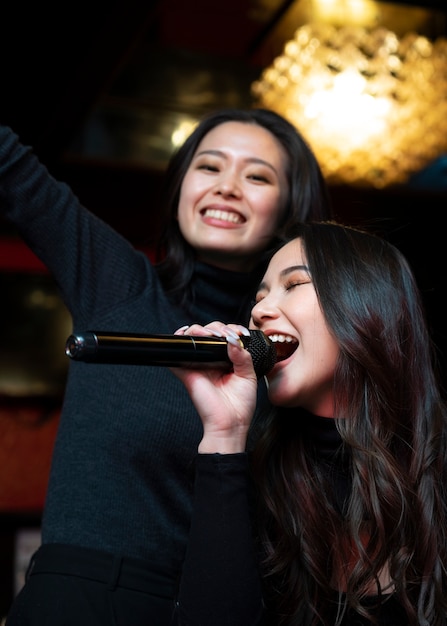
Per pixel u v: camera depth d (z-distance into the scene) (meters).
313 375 1.53
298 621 1.52
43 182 1.80
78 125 4.03
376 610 1.50
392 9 4.03
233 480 1.43
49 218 1.79
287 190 2.10
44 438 4.74
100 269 1.85
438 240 4.87
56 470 1.74
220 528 1.42
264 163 2.06
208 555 1.41
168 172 2.13
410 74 4.21
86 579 1.62
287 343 1.55
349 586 1.48
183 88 4.46
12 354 4.75
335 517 1.55
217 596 1.39
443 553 1.52
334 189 4.79
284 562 1.53
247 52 4.34
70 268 1.81
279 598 1.54
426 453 1.55
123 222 4.83
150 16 3.17
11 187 1.76
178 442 1.73
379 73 4.17
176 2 3.96
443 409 1.60
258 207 2.02
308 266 1.58
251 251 2.02
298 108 4.18
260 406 1.78
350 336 1.52
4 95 3.68
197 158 2.06
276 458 1.62
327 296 1.54
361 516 1.51
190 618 1.40
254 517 1.60
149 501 1.69
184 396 1.76
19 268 4.76
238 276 2.01
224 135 2.08
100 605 1.59
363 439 1.53
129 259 1.90
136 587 1.63
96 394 1.76
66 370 4.80
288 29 4.17
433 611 1.48
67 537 1.66
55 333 4.81
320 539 1.54
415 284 1.63
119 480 1.69
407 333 1.59
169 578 1.66
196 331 1.38
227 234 1.98
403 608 1.51
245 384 1.43
